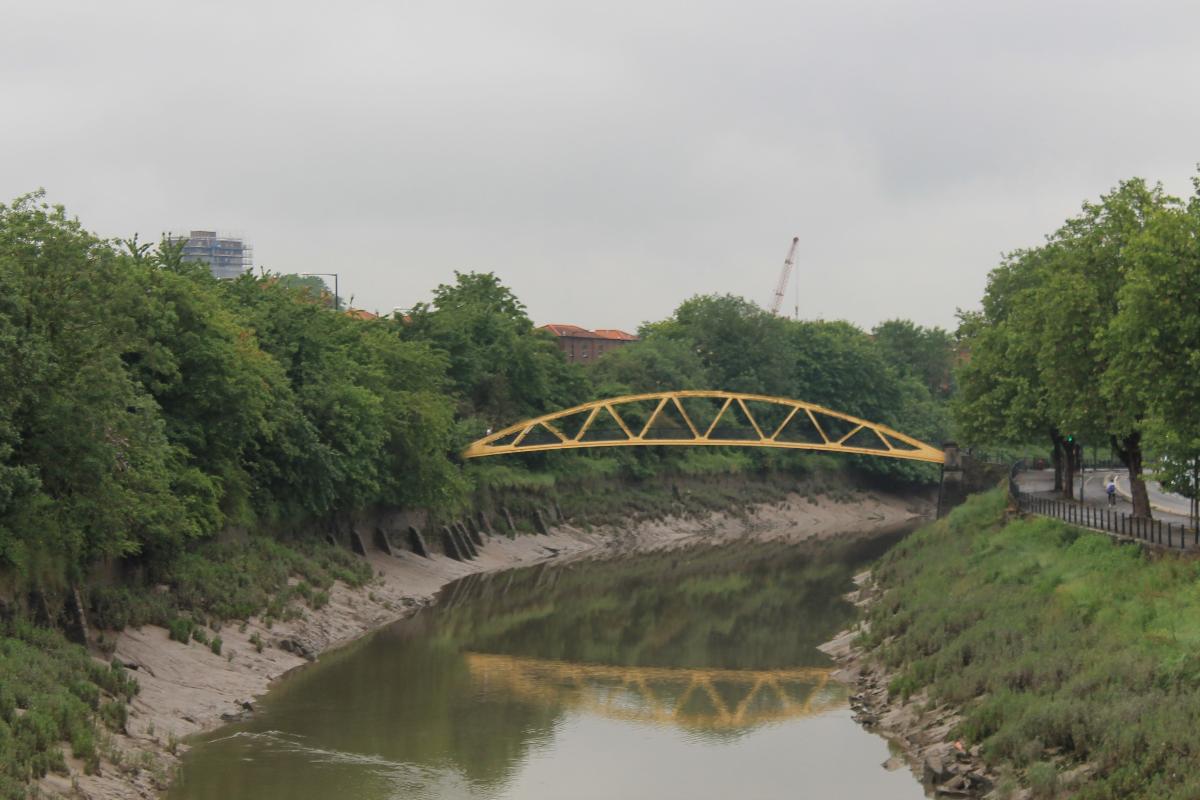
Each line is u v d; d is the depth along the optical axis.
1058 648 39.38
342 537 75.38
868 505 150.88
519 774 39.09
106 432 43.38
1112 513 58.31
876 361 163.50
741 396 115.38
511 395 115.50
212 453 57.22
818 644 61.44
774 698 49.66
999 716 36.31
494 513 100.94
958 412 80.12
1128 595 41.78
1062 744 32.84
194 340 55.12
